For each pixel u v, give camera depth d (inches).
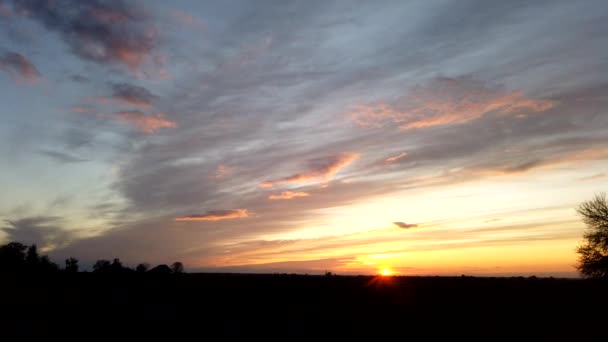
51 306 1809.8
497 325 1384.1
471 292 2532.0
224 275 3944.4
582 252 1889.8
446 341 1133.1
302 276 4158.5
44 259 3459.6
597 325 1322.6
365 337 1190.9
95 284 2787.9
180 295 2263.8
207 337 1186.6
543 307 1806.1
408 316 1612.9
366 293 2522.1
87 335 1201.4
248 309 1800.0
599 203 1861.5
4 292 2201.0
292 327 1354.6
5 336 1159.0
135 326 1364.4
